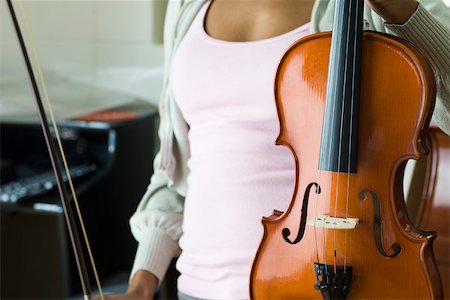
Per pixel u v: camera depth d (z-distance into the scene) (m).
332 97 1.71
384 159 1.68
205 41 1.98
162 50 4.18
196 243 1.92
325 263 1.69
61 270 3.71
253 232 1.85
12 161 3.99
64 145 3.94
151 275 2.10
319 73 1.74
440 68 1.75
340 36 1.70
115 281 3.92
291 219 1.75
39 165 3.98
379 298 1.67
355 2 1.69
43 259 3.71
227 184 1.88
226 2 2.00
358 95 1.69
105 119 3.95
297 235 1.74
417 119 1.66
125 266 4.02
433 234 1.67
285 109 1.78
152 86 4.21
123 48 4.20
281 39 1.89
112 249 3.96
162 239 2.13
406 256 1.65
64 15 4.17
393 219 1.67
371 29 1.87
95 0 4.17
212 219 1.90
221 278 1.88
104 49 4.21
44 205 3.64
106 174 3.86
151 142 4.07
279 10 1.92
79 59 4.20
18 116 4.02
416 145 1.66
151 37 4.17
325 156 1.71
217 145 1.92
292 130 1.78
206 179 1.92
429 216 2.91
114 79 4.22
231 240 1.86
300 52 1.77
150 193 2.22
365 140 1.69
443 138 2.90
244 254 1.85
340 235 1.68
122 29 4.19
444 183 2.89
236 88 1.90
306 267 1.72
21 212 3.64
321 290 1.68
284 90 1.79
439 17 1.85
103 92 4.20
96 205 3.85
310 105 1.75
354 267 1.68
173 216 2.16
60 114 4.09
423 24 1.72
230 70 1.92
